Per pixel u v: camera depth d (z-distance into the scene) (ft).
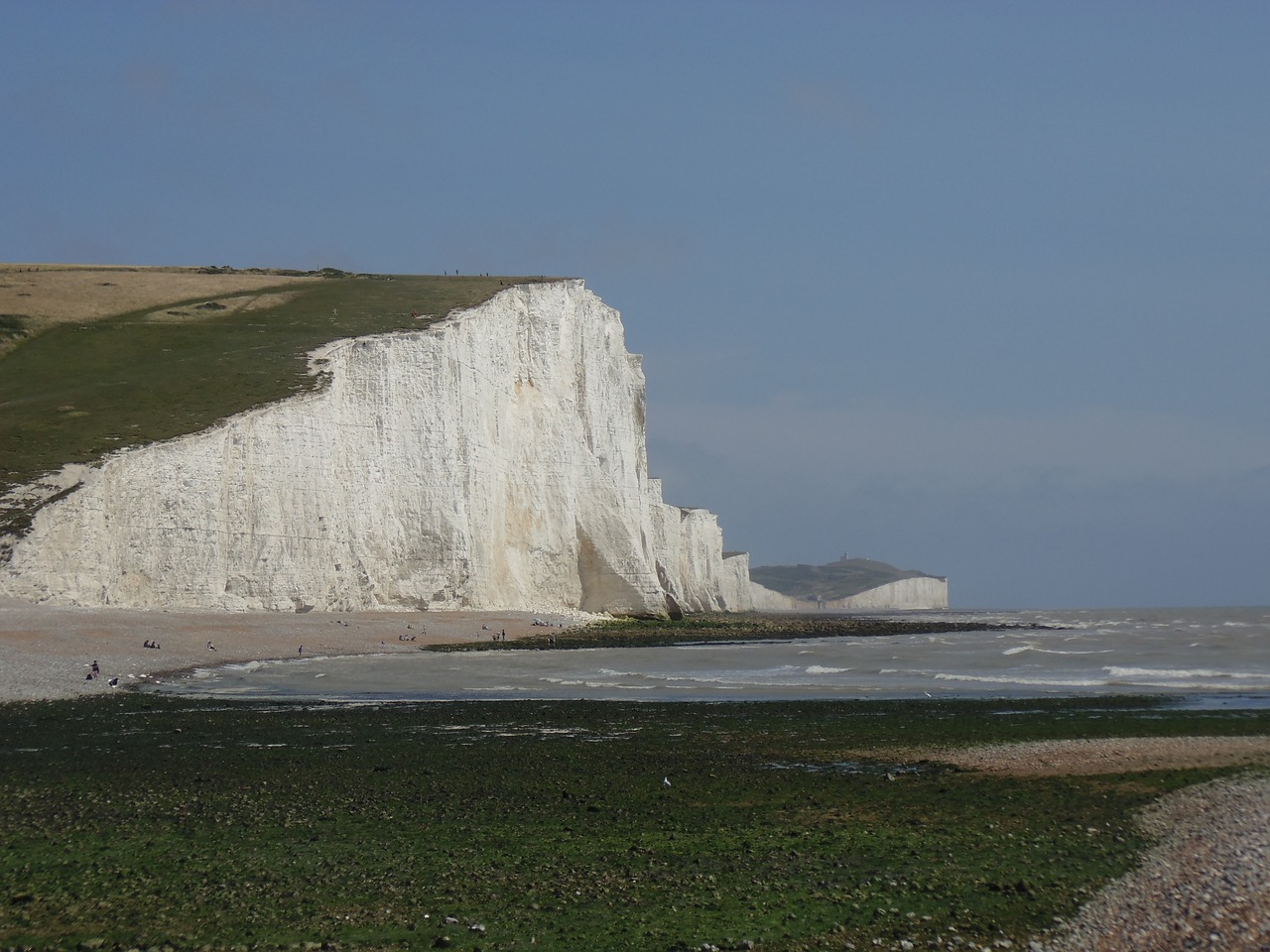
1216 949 56.03
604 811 90.02
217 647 244.22
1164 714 145.28
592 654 271.08
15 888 70.85
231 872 73.77
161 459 288.30
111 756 116.67
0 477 272.92
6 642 219.00
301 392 330.13
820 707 158.92
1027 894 66.33
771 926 62.75
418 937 61.98
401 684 197.47
